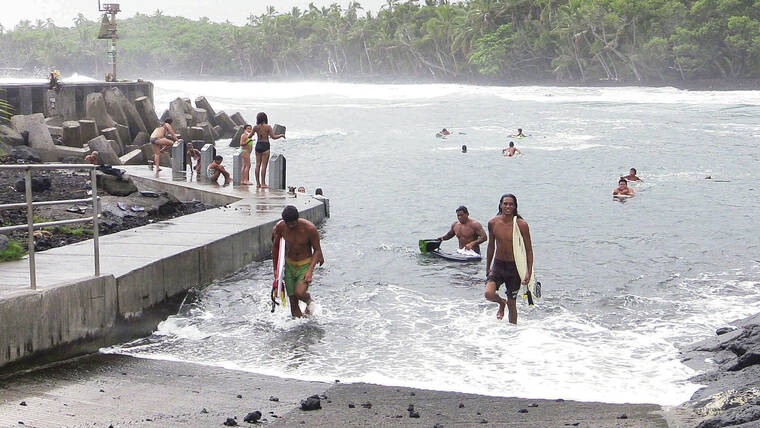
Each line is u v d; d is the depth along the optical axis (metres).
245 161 20.61
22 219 13.89
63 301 8.62
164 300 10.93
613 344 9.62
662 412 7.00
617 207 21.36
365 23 181.38
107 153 25.55
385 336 10.05
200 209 17.66
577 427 6.54
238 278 13.12
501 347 9.53
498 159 33.56
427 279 13.36
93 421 6.57
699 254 15.26
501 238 10.44
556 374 8.47
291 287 10.98
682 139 40.78
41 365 8.36
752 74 107.38
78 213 14.85
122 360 8.89
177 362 8.89
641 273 13.68
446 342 9.77
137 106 37.88
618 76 119.94
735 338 9.13
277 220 15.52
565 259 14.88
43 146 24.97
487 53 134.12
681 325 10.48
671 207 21.23
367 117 59.91
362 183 26.62
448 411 7.13
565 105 71.94
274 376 8.39
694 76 112.62
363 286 12.81
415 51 158.75
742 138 40.88
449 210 21.00
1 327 7.80
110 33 44.97
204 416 6.86
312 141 41.53
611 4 113.00
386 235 17.47
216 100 85.50
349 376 8.45
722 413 6.71
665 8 108.94
